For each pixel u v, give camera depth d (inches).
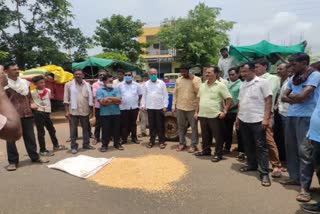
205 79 263.4
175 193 186.7
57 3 756.0
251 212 160.4
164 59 1423.5
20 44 736.3
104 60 596.7
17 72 239.3
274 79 235.8
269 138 212.7
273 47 339.0
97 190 192.9
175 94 297.0
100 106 290.0
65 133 401.1
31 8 756.0
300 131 180.1
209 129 268.2
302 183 175.5
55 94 500.1
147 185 199.5
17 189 195.3
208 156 270.5
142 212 161.8
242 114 214.1
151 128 305.9
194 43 1050.1
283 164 242.2
